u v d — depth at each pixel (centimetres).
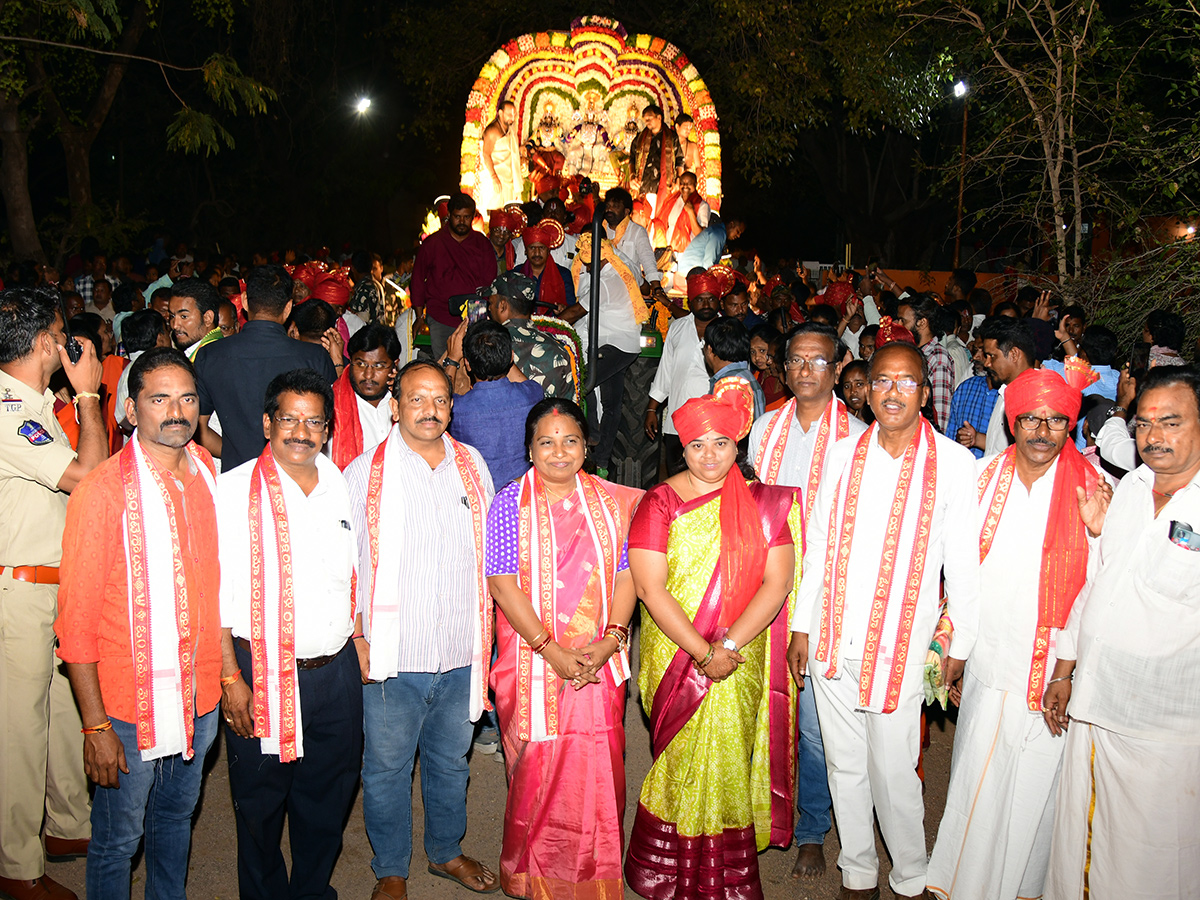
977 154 1058
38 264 1253
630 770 490
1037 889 367
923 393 357
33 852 365
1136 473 329
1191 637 314
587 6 1911
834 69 1838
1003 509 357
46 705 368
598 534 358
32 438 354
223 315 581
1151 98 1224
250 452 445
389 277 1198
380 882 379
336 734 354
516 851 362
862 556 363
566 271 787
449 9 1944
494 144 1484
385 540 351
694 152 1494
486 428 442
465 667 372
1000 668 356
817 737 405
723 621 358
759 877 383
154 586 314
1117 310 844
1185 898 324
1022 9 1000
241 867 352
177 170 2414
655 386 698
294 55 2070
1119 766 326
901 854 371
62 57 1538
